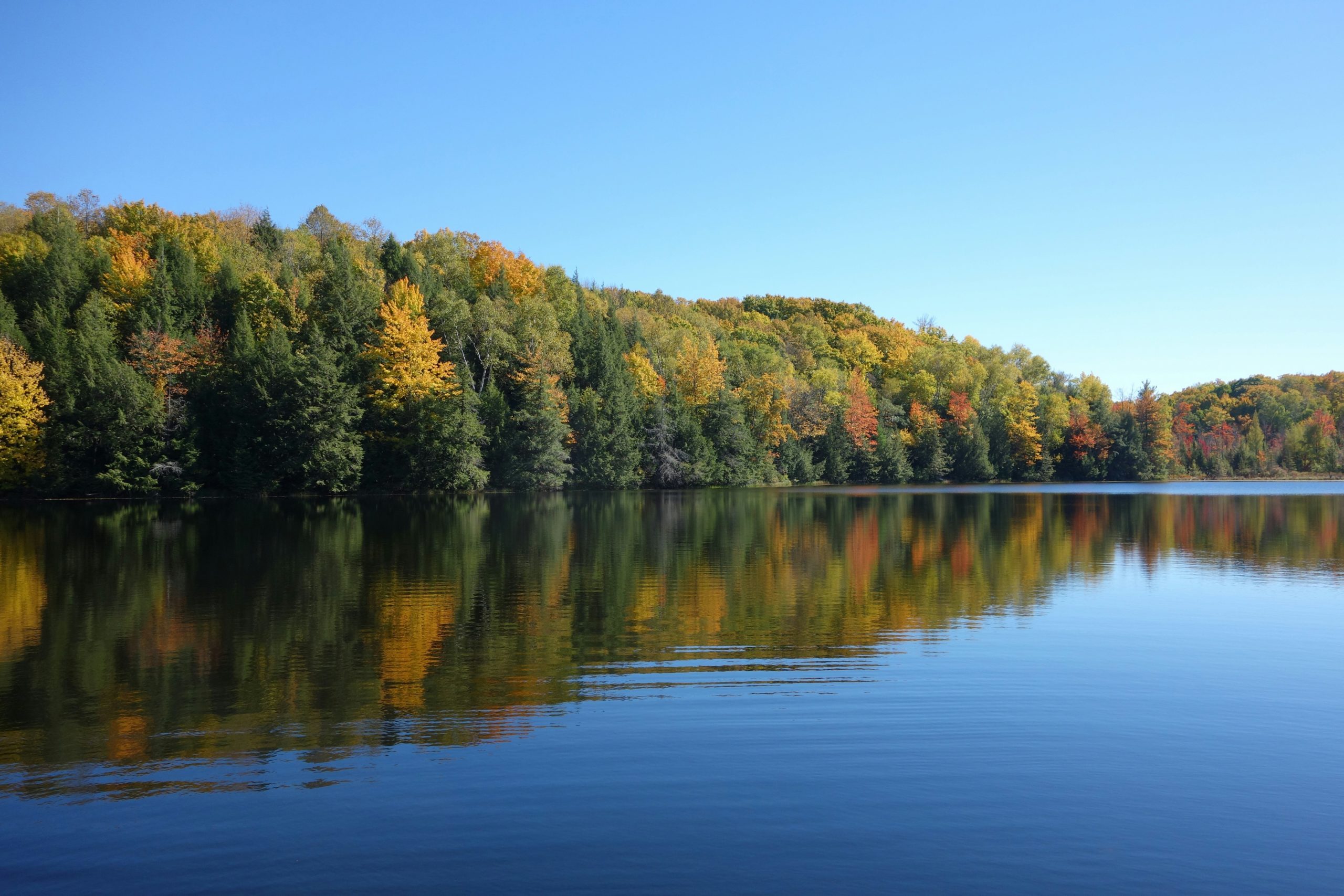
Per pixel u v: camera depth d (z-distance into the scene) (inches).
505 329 3122.5
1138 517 1840.6
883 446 4141.2
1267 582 921.5
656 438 3358.8
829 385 4402.1
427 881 295.0
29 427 2203.5
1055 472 4756.4
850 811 348.5
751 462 3759.8
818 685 515.5
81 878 297.0
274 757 398.9
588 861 308.8
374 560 1066.1
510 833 327.9
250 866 304.7
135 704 476.1
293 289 2844.5
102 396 2279.8
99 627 666.2
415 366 2610.7
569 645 613.6
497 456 2842.0
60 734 429.1
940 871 304.5
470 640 629.6
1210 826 340.5
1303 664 571.8
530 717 455.5
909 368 5044.3
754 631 663.8
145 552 1129.4
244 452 2400.3
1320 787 376.2
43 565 1004.6
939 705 478.9
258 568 981.2
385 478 2637.8
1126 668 558.3
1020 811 350.6
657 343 4111.7
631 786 369.4
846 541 1304.1
